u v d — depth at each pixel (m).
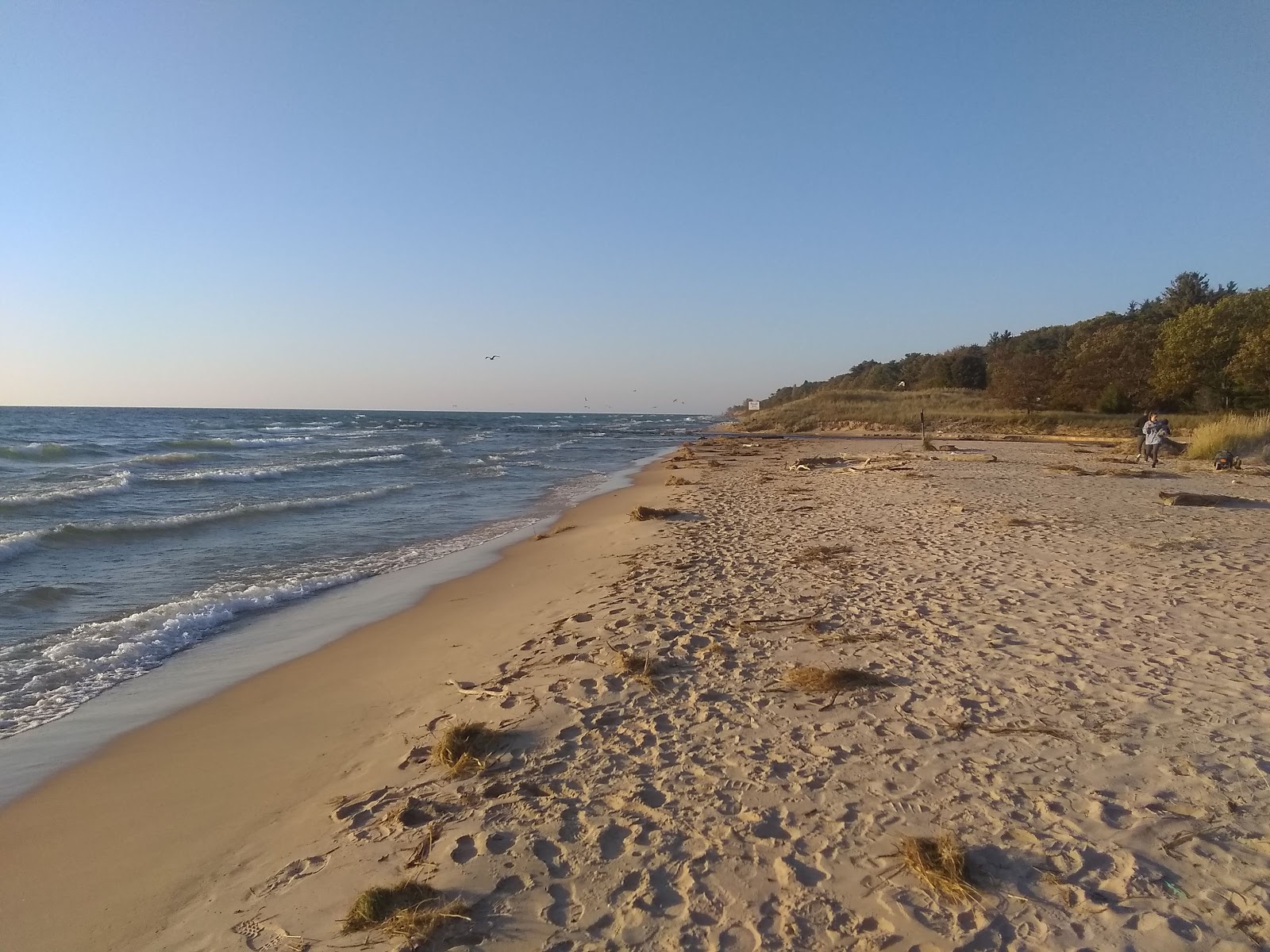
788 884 3.33
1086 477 19.70
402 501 19.94
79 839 4.20
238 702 6.27
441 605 9.41
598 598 8.64
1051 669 5.75
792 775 4.28
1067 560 9.49
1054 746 4.51
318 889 3.50
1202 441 24.05
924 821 3.77
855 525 12.90
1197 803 3.86
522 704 5.52
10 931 3.40
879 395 73.94
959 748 4.53
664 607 7.93
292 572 11.38
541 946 3.01
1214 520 12.27
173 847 4.06
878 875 3.37
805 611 7.57
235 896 3.54
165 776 4.95
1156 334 46.59
